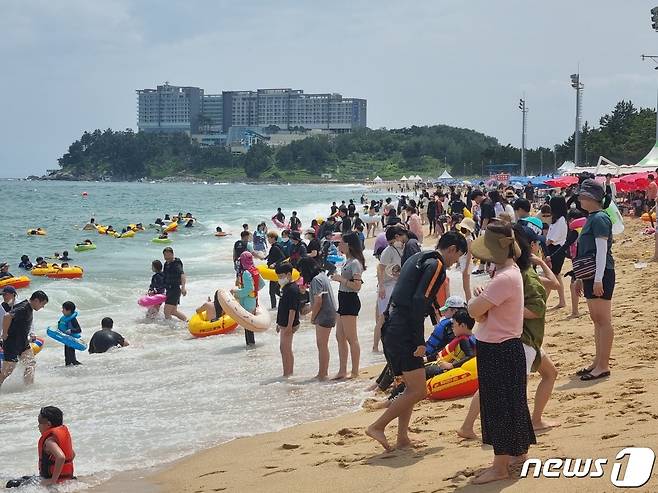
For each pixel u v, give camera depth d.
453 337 9.28
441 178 126.38
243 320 13.47
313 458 7.07
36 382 11.45
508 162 155.62
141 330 15.77
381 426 6.78
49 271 24.19
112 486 7.05
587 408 7.12
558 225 12.47
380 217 37.81
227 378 11.10
